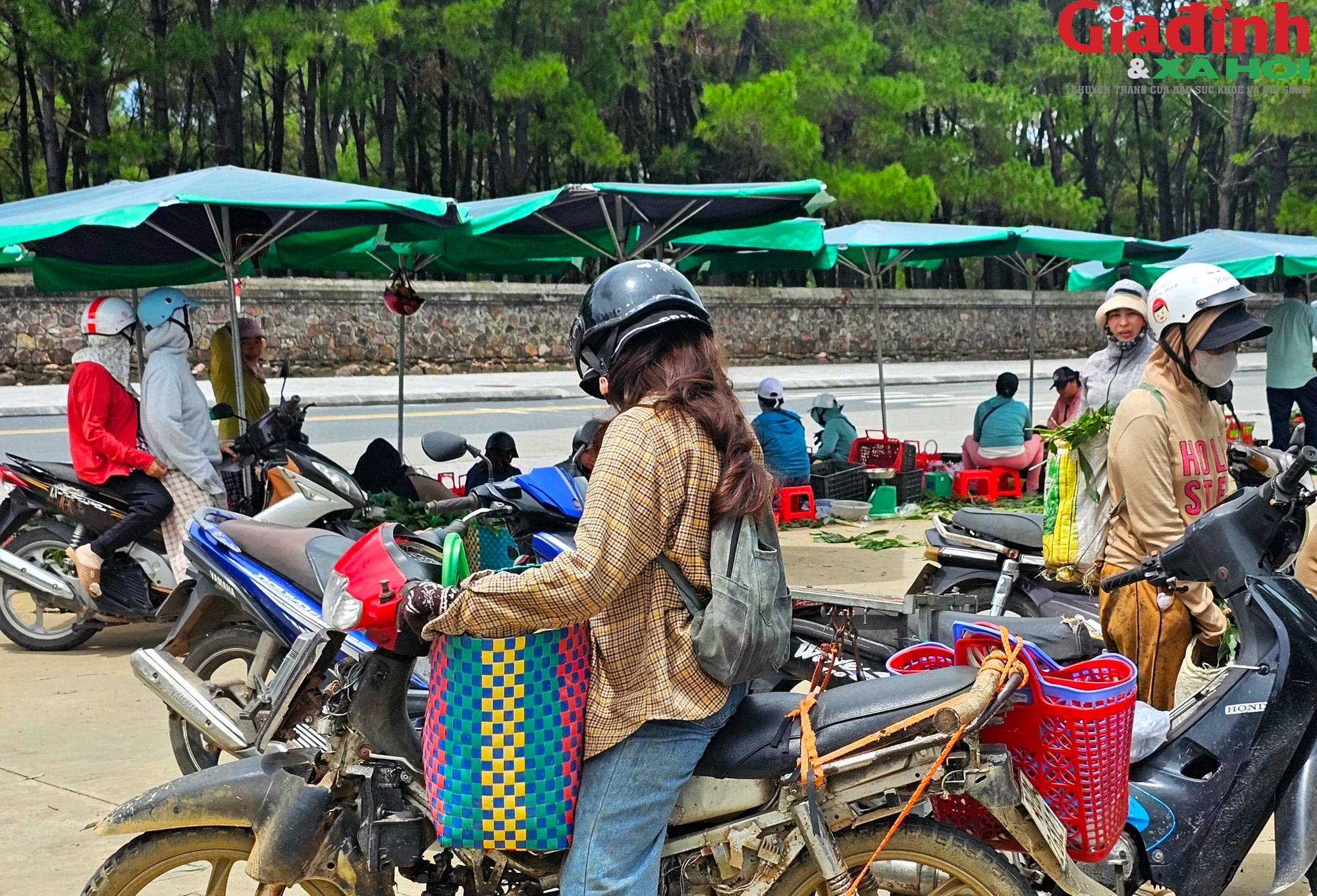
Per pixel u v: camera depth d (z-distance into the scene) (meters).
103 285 8.28
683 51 27.45
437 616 2.26
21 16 19.75
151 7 22.33
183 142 26.67
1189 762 2.96
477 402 21.47
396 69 25.00
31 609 7.08
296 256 8.43
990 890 2.46
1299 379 11.52
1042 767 2.45
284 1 21.48
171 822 2.54
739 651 2.22
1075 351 38.06
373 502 5.83
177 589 4.67
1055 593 5.25
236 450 6.31
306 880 2.55
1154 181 45.25
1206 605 3.46
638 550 2.21
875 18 32.84
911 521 10.13
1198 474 3.50
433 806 2.37
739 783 2.40
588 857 2.26
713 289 30.41
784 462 9.77
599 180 31.56
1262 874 3.72
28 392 20.16
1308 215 35.12
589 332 2.37
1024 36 34.59
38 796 4.26
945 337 34.91
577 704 2.31
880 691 2.47
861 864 2.46
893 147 30.33
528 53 26.00
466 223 6.71
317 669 2.64
